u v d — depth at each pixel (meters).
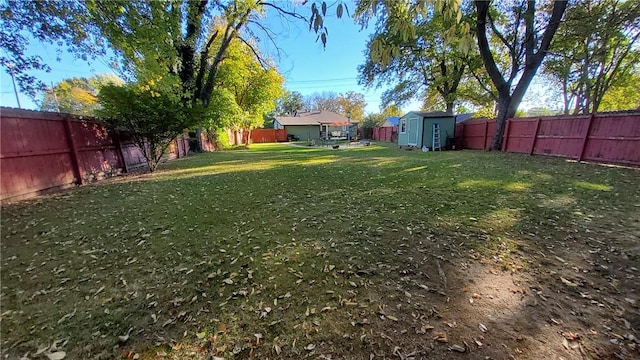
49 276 2.28
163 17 7.87
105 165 7.18
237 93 20.91
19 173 4.72
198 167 9.05
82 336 1.63
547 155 9.37
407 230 3.17
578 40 11.59
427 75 19.97
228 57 14.82
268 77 20.38
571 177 5.80
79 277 2.27
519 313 1.77
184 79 11.45
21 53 6.89
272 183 6.04
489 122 13.20
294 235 3.10
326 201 4.48
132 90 7.13
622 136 6.89
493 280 2.14
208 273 2.32
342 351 1.50
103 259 2.58
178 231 3.27
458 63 17.47
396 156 11.45
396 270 2.32
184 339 1.60
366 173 7.16
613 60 14.19
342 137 35.84
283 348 1.52
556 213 3.60
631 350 1.46
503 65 15.05
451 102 19.12
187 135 14.08
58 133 5.62
